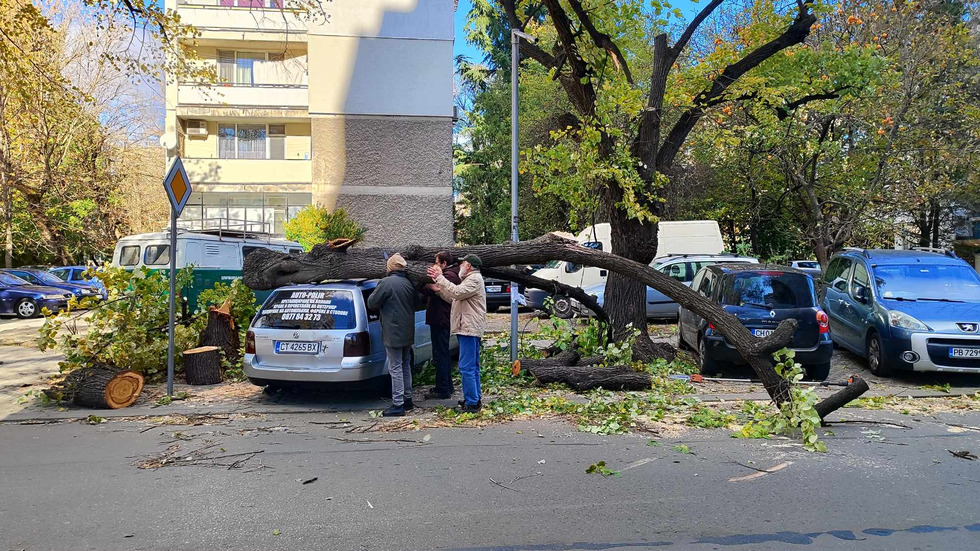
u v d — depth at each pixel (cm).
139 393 805
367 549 395
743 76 1188
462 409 756
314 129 2484
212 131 2647
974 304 1005
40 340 855
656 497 481
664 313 1706
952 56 1962
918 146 1994
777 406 720
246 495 488
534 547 396
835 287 1236
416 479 523
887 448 617
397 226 2531
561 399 793
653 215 998
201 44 2600
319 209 2277
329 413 762
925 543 402
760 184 2264
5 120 2114
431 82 2525
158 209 3784
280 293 815
